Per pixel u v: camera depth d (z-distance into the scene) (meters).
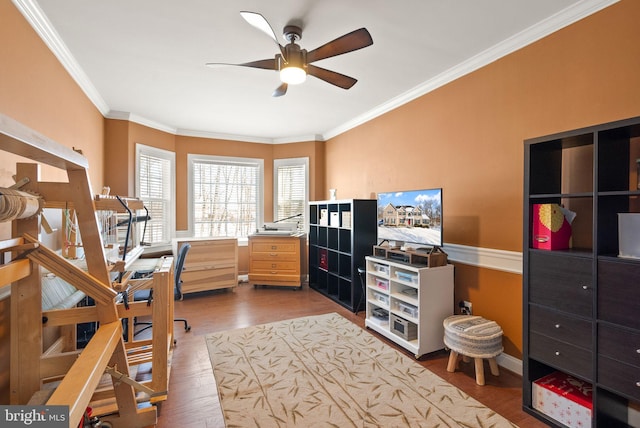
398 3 1.96
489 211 2.62
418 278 2.64
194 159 5.04
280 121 4.55
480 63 2.65
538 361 1.95
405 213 3.06
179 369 2.46
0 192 1.02
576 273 1.72
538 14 2.09
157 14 2.06
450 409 1.98
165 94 3.46
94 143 3.49
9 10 1.80
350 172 4.63
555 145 1.97
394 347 2.85
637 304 1.48
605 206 1.66
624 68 1.82
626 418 1.75
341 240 4.23
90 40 2.37
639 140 1.75
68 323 1.49
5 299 1.56
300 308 3.93
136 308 1.85
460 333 2.31
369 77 3.06
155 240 4.58
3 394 1.53
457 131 2.90
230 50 2.53
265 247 4.84
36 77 2.12
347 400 2.07
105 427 1.61
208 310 3.84
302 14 2.07
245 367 2.48
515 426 1.83
